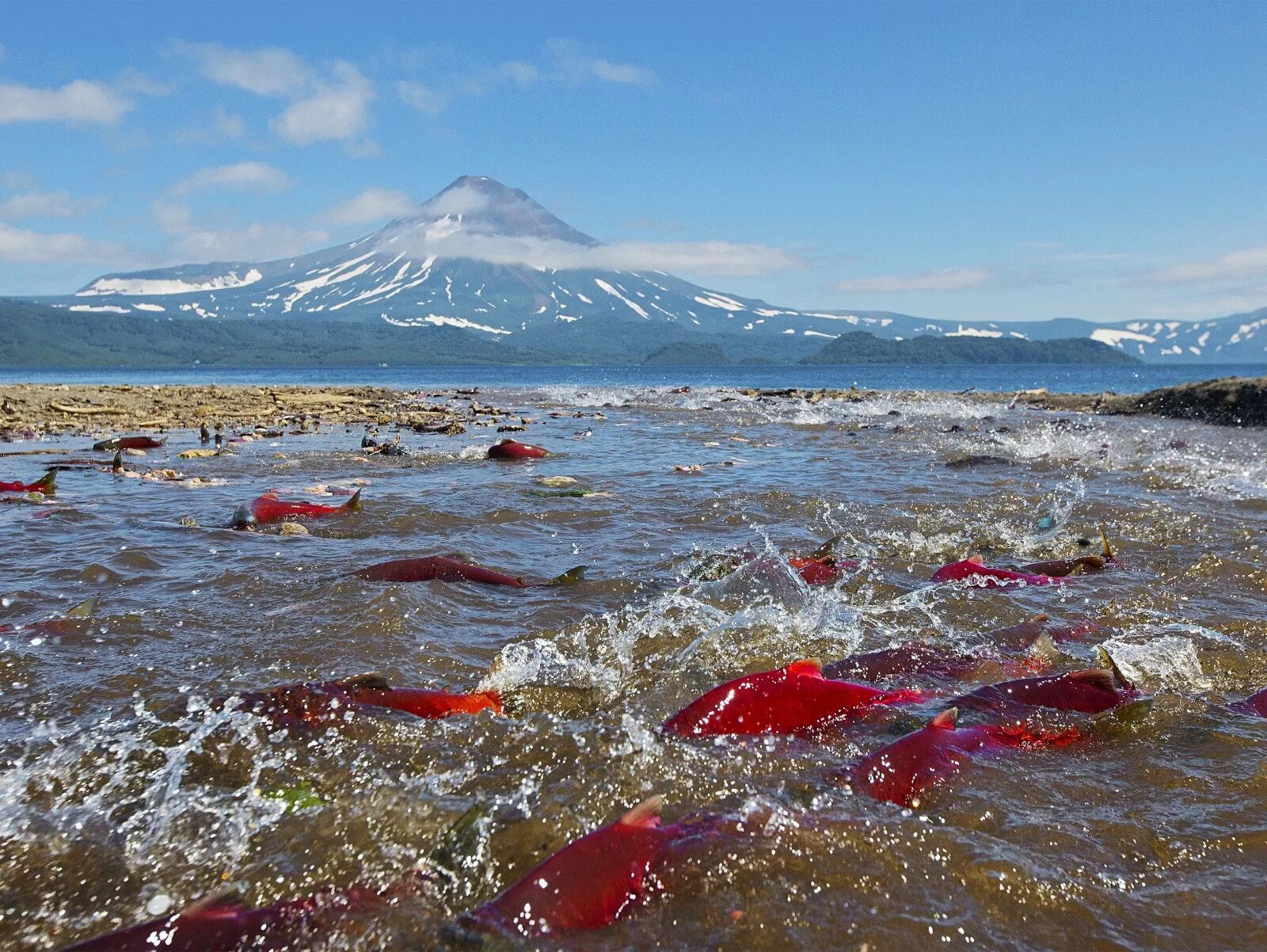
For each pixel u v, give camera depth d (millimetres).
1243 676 2629
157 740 2229
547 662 2688
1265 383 9203
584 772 2084
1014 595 3242
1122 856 1774
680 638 2869
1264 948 1486
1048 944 1493
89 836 1835
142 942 1439
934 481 5434
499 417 10844
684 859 1688
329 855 1761
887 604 3162
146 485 5234
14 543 3775
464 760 2160
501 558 3695
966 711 2424
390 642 2777
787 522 4332
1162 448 6844
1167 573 3463
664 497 4914
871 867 1691
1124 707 2443
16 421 8719
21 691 2441
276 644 2752
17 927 1543
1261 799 1997
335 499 4758
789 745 2258
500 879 1684
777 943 1476
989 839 1813
